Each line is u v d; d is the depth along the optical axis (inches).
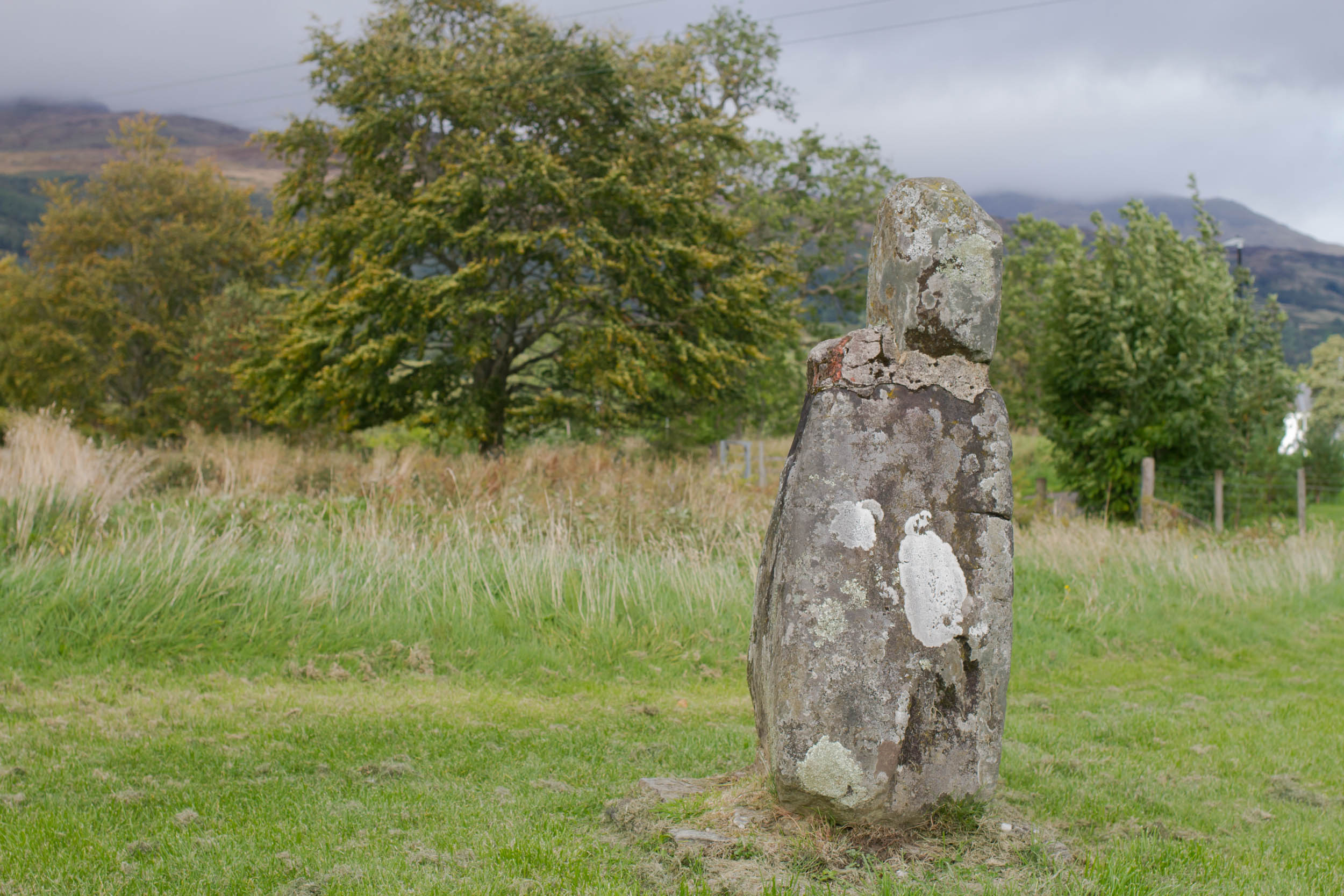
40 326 1437.0
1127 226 786.2
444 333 923.4
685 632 329.4
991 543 147.9
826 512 143.9
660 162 946.1
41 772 178.1
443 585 333.4
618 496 454.9
